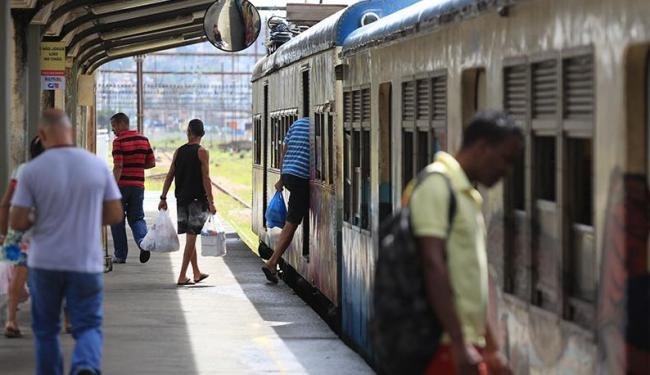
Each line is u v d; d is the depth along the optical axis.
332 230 33.44
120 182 45.25
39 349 21.20
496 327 18.98
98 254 21.06
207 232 41.84
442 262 13.72
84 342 20.80
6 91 30.55
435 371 14.03
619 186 13.86
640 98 13.75
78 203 20.78
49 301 21.03
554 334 16.17
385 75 26.75
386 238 14.09
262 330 31.86
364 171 29.36
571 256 15.84
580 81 15.20
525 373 17.47
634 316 13.67
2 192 30.58
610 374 14.15
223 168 192.38
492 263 19.19
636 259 13.70
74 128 57.03
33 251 20.92
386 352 14.03
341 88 32.62
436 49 22.22
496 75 18.52
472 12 18.94
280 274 46.00
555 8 15.97
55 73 42.28
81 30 55.53
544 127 16.48
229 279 43.59
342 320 31.77
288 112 44.28
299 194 39.19
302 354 28.33
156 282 42.62
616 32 13.97
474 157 14.23
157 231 42.12
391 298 13.90
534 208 17.11
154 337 30.62
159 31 59.91
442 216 13.83
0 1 30.38
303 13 50.31
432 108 22.55
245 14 49.69
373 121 27.97
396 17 25.78
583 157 15.54
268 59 51.69
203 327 32.31
